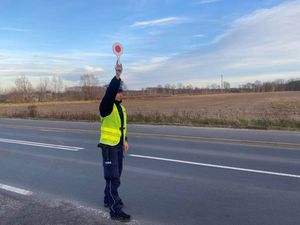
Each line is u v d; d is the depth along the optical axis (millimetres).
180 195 4004
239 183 4410
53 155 6910
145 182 4602
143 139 8719
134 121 13555
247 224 3104
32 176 5172
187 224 3156
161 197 3953
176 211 3492
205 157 6188
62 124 14344
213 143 7793
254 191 4059
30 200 3994
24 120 18094
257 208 3494
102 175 5117
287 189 4105
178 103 35656
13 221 3312
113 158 3410
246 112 18609
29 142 8922
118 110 3453
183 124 12227
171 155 6480
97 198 4035
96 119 16062
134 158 6250
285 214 3314
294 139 8156
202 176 4824
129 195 4051
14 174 5328
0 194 4254
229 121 11836
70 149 7586
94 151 7242
